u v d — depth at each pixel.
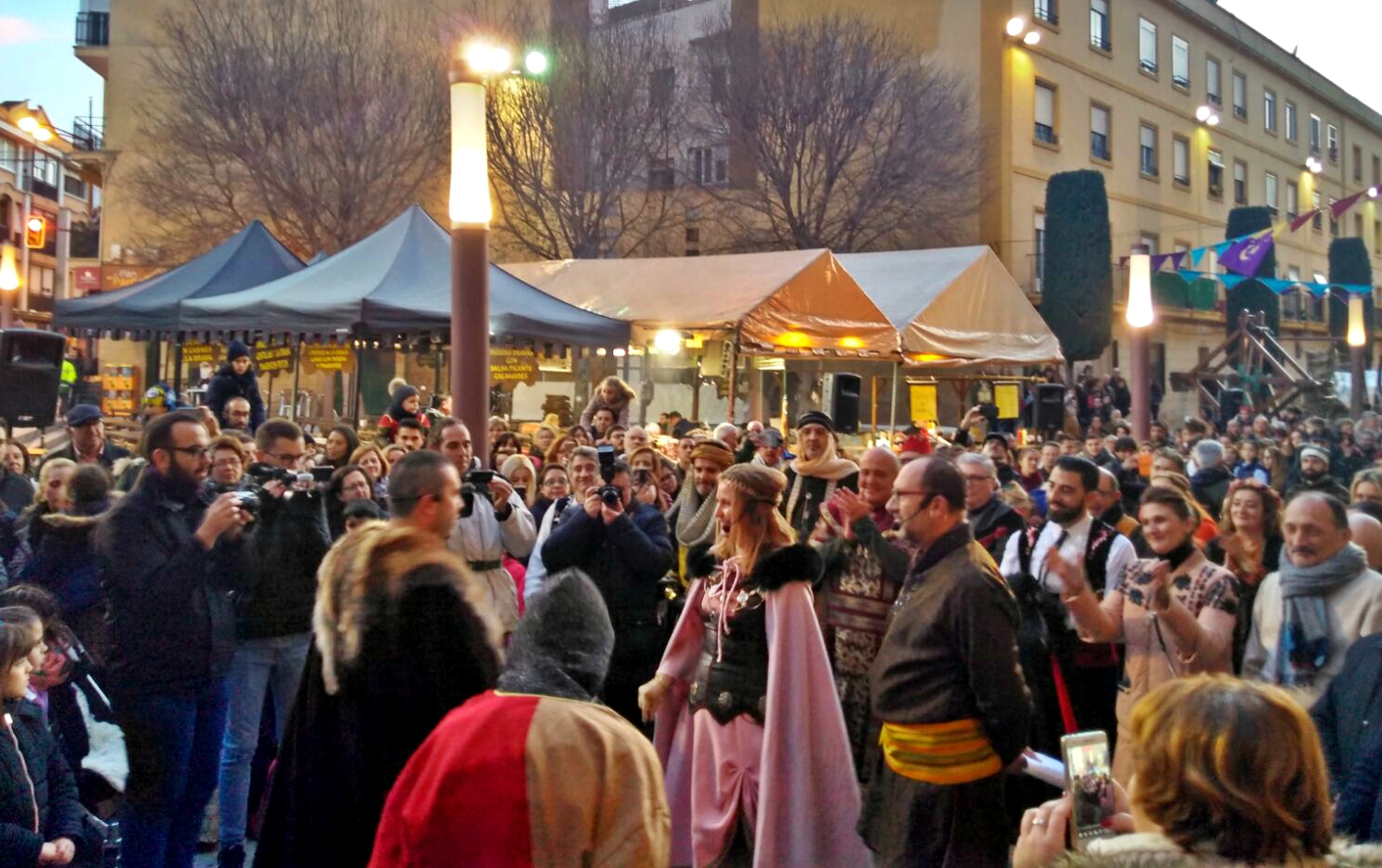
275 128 25.36
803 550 4.29
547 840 2.13
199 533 4.23
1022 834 2.31
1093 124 33.66
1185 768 1.80
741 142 26.81
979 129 28.83
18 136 47.31
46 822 3.99
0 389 9.02
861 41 26.97
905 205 26.94
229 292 14.77
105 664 4.52
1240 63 41.69
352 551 2.85
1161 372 35.69
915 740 3.66
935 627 3.64
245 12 26.11
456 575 2.79
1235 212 36.31
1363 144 52.19
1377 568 4.84
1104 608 4.59
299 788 2.85
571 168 26.23
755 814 4.28
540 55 15.73
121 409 20.81
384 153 25.75
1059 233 29.86
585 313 13.30
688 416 18.33
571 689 2.33
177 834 4.35
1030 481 9.83
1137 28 35.75
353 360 13.74
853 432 12.02
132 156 30.19
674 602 6.02
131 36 30.48
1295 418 28.23
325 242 25.77
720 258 16.34
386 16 27.25
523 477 7.09
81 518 5.40
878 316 16.30
